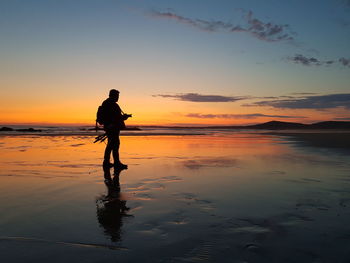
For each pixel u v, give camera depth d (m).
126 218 2.85
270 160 6.92
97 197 3.65
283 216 2.91
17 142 12.84
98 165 6.25
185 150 9.46
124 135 21.14
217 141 14.14
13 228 2.57
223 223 2.71
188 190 4.00
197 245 2.23
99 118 6.30
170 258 2.03
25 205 3.28
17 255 2.05
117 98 6.58
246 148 10.12
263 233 2.47
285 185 4.29
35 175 5.09
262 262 1.97
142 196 3.69
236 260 2.00
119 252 2.12
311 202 3.40
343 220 2.79
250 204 3.32
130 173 5.32
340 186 4.21
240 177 4.90
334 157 7.38
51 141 13.55
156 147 10.70
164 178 4.84
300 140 14.07
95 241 2.31
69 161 6.77
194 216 2.91
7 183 4.45
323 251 2.13
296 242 2.29
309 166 6.00
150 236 2.41
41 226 2.63
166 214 2.97
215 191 3.94
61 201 3.46
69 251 2.13
